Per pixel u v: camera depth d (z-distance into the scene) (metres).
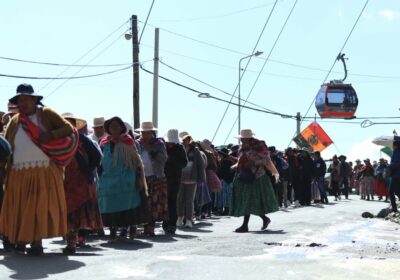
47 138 8.58
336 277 7.56
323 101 44.25
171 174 13.48
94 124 12.58
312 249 10.26
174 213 13.48
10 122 8.75
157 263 8.27
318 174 27.70
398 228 14.80
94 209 9.78
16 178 8.61
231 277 7.45
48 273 7.48
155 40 30.19
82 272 7.58
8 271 7.57
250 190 13.99
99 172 11.27
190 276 7.46
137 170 11.25
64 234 8.71
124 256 8.99
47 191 8.57
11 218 8.60
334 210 22.00
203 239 12.01
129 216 11.14
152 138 13.01
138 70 30.28
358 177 39.28
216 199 20.44
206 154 18.25
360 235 12.96
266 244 10.88
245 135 14.16
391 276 7.70
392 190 18.52
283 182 24.42
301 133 34.16
